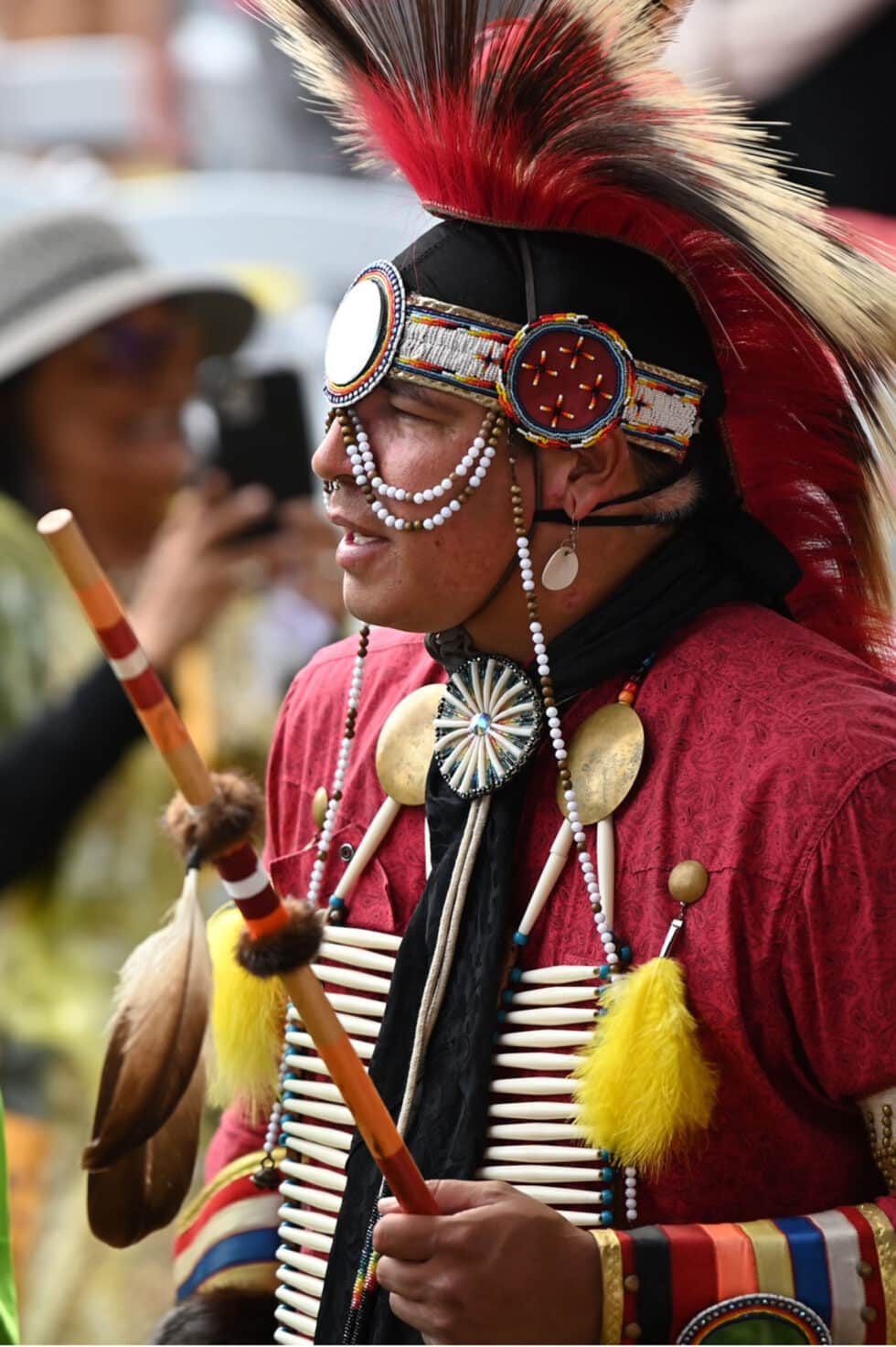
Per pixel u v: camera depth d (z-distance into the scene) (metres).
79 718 10.41
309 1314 6.12
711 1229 5.41
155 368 11.64
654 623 5.92
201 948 5.64
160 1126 5.57
